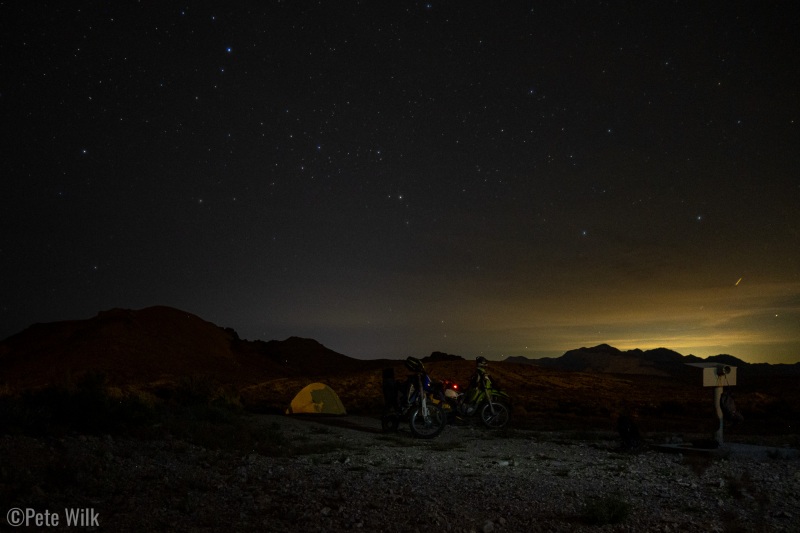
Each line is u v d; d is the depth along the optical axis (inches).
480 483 312.3
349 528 221.3
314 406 735.1
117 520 213.0
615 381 1253.7
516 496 282.4
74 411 383.2
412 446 464.4
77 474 260.8
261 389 1118.4
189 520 220.4
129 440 372.2
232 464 334.0
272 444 414.3
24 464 266.8
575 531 227.6
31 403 382.6
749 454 421.1
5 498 218.8
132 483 265.1
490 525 225.5
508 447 465.4
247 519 225.9
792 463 394.9
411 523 229.9
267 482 289.7
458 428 601.0
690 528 234.7
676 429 633.0
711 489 309.7
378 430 570.9
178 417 493.4
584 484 319.0
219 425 475.2
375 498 265.9
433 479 319.3
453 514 244.8
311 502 252.4
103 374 455.8
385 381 560.4
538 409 855.7
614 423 684.7
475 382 618.5
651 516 250.8
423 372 537.0
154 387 1106.1
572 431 583.8
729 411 450.6
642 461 402.0
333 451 418.3
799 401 903.7
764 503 268.4
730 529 230.5
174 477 283.3
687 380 1440.7
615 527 233.3
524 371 1343.5
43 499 225.6
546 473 350.6
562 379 1251.8
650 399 999.0
